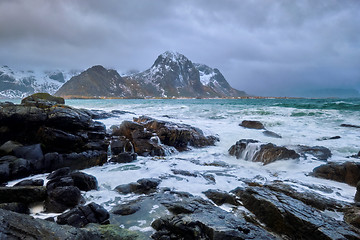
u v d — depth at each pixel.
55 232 3.17
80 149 9.48
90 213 4.58
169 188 6.62
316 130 15.59
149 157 10.66
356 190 6.17
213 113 25.55
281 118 20.59
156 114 25.55
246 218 5.09
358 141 12.43
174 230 4.24
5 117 9.32
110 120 18.45
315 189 6.61
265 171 8.60
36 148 8.66
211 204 5.35
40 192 5.36
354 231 4.19
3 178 6.86
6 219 2.97
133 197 6.16
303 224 4.35
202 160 10.51
